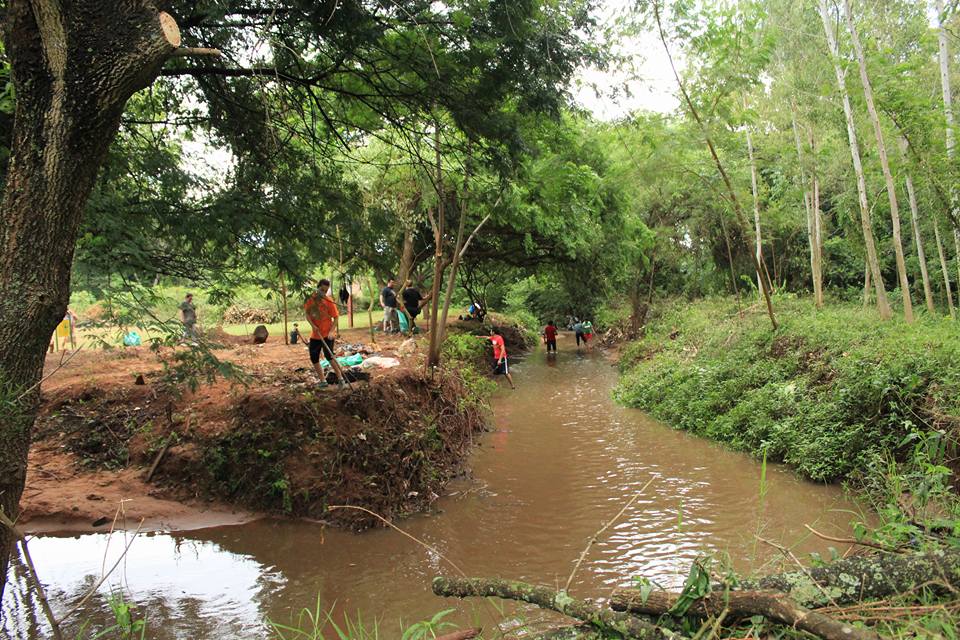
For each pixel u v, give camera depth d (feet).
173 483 28.17
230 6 24.13
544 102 27.76
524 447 37.86
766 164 63.52
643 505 26.37
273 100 28.60
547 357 92.22
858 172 45.60
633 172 52.39
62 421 31.55
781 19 52.54
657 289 97.19
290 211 30.14
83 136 13.82
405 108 30.86
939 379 25.73
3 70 17.15
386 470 26.96
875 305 65.77
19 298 13.26
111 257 23.89
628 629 9.48
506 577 20.07
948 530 13.67
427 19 25.20
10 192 13.57
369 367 38.01
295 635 17.08
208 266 28.22
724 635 9.43
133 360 42.63
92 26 13.71
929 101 40.24
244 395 29.50
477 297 103.55
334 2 23.32
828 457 27.43
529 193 48.11
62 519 25.44
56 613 18.40
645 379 51.19
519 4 24.71
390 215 34.35
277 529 25.07
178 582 20.57
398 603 18.76
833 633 8.19
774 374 38.19
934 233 57.52
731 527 23.22
